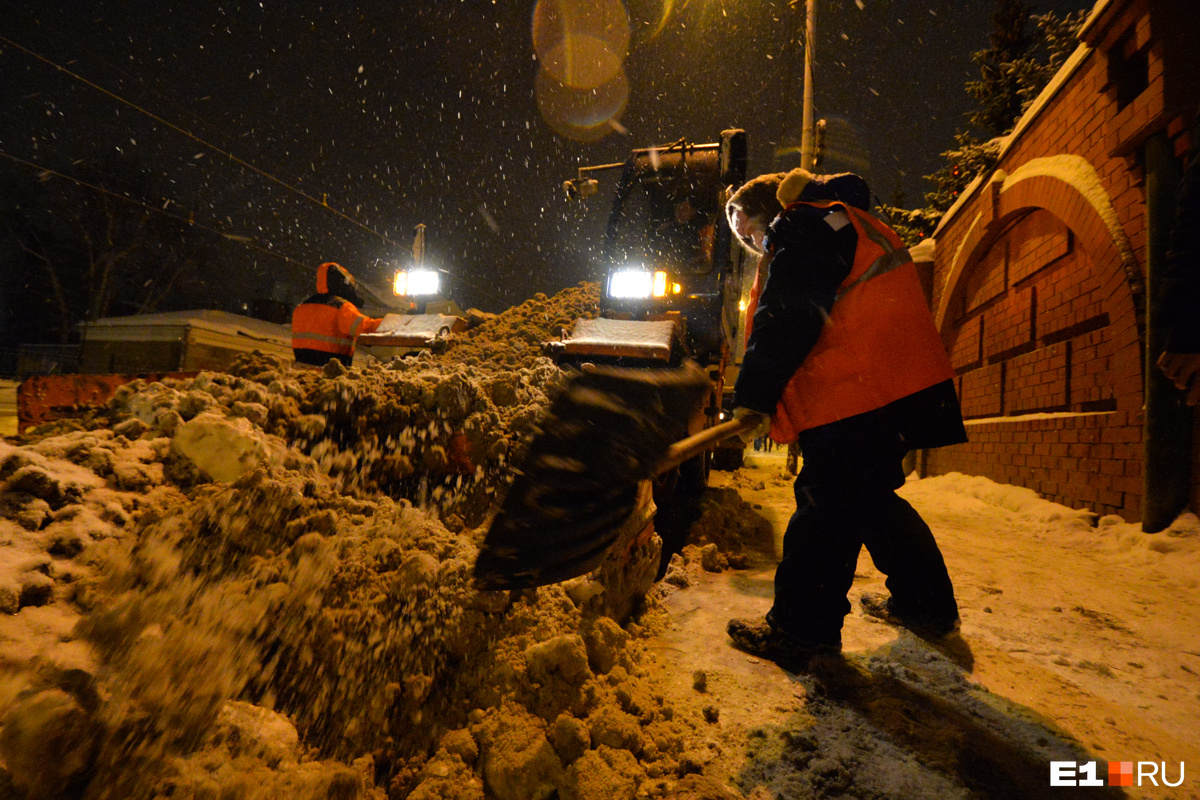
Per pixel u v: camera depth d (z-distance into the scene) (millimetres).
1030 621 2883
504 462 2434
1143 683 2258
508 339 4867
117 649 1199
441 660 1619
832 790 1534
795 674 2135
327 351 5242
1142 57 4887
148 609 1300
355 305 5664
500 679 1583
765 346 2002
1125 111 4828
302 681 1403
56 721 968
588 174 6164
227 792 1063
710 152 5305
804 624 2172
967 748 1748
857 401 2020
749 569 3506
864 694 2021
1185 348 1799
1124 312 4945
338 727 1395
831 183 2193
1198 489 4281
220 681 1255
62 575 1337
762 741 1721
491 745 1434
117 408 2234
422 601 1642
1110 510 5078
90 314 27953
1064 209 5852
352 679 1449
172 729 1126
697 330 5145
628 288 5195
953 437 2135
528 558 1457
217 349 20234
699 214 5262
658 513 4605
